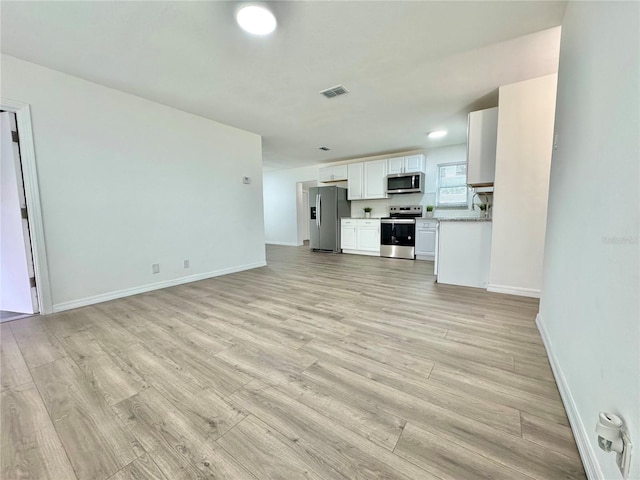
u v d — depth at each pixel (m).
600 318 0.93
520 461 0.99
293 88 2.89
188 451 1.05
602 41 1.06
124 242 3.05
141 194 3.18
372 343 1.90
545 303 1.96
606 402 0.84
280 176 8.12
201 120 3.77
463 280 3.37
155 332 2.11
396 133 4.49
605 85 1.00
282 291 3.23
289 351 1.80
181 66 2.45
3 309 2.60
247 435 1.13
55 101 2.53
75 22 1.87
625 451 0.68
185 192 3.62
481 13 1.81
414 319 2.32
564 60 1.76
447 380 1.48
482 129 3.16
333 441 1.09
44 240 2.50
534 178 2.77
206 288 3.38
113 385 1.46
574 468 0.96
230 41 2.09
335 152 5.87
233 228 4.29
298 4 1.71
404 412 1.25
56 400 1.35
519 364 1.62
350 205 6.88
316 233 6.84
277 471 0.97
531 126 2.74
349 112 3.58
